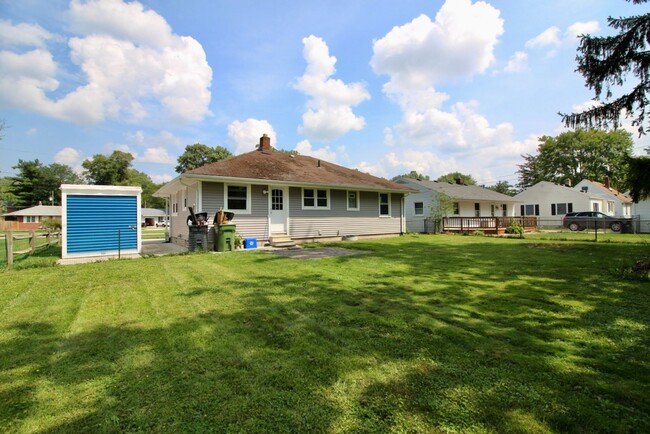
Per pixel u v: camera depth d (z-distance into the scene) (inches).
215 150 2174.0
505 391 91.7
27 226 1845.5
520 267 298.0
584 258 354.9
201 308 173.5
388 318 154.9
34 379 100.4
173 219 698.2
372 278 249.4
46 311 169.3
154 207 3334.2
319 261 338.3
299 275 262.4
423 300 186.9
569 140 1691.7
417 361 110.6
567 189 1232.2
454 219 919.7
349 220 644.7
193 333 137.3
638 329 140.6
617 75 342.3
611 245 500.1
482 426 76.7
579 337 132.0
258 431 75.8
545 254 393.7
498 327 143.3
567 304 178.1
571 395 89.7
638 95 339.9
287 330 140.3
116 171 2662.4
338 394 91.0
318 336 133.4
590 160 1681.8
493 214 1192.2
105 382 98.4
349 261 337.7
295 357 114.1
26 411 84.4
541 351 118.5
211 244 468.1
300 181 533.6
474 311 165.8
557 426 76.6
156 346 124.2
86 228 401.7
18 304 182.5
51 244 606.9
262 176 511.5
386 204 721.0
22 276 261.6
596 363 109.0
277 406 85.6
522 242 567.8
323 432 75.3
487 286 221.9
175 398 89.5
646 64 327.3
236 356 115.1
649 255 372.8
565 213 1235.2
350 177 671.8
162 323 150.1
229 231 449.1
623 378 99.2
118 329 142.8
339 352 117.9
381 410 83.4
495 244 528.7
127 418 81.1
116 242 418.0
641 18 310.2
